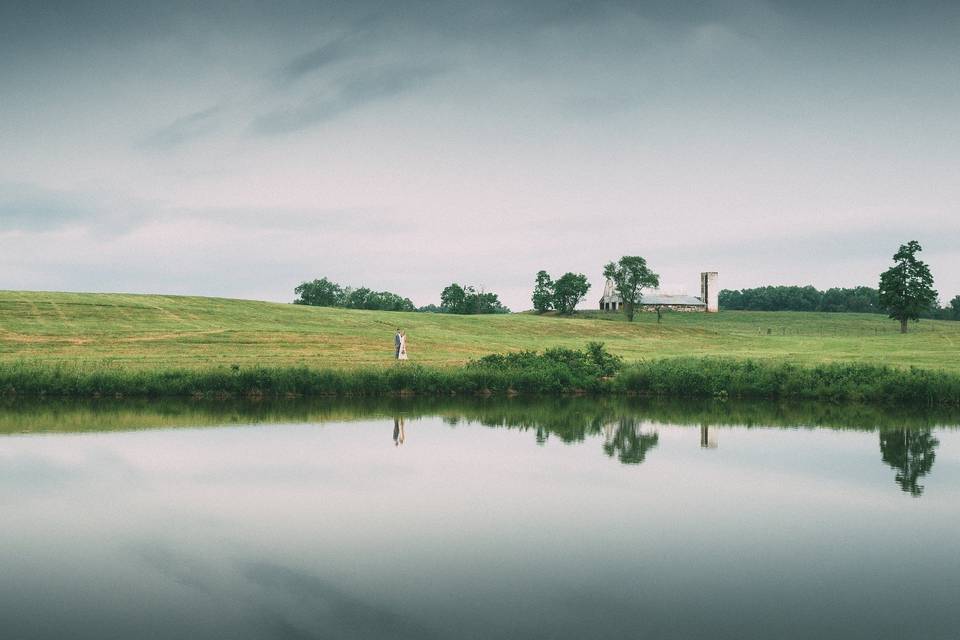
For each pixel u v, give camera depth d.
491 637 9.73
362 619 10.29
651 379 38.47
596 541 13.66
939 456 21.80
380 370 38.97
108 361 43.56
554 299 164.62
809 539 13.79
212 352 51.62
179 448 22.27
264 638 9.69
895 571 12.23
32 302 70.19
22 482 17.91
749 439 24.66
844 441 24.30
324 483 17.94
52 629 9.96
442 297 188.62
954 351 60.53
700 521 14.93
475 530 14.30
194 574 11.98
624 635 9.82
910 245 107.81
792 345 74.81
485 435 25.19
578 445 23.33
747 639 9.72
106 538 13.74
